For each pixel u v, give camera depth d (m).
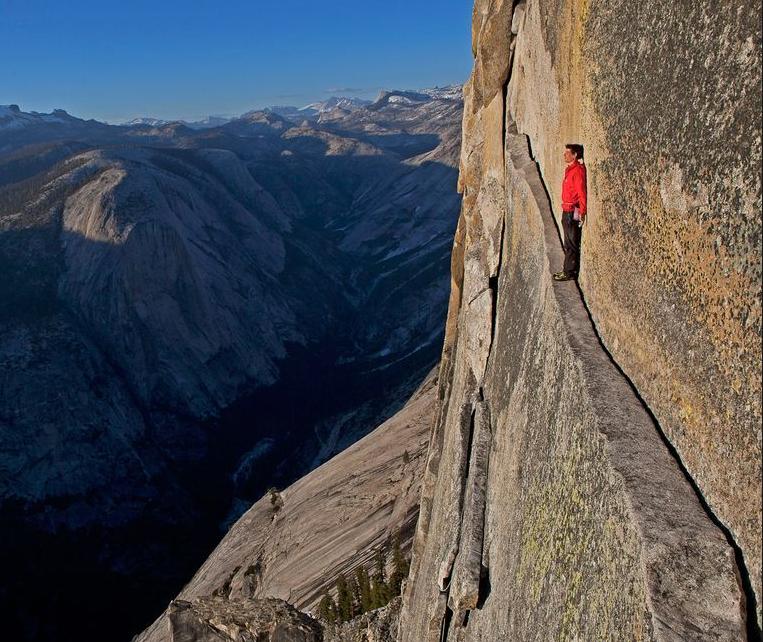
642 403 6.95
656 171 6.59
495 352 15.02
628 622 5.40
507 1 17.09
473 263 17.50
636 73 7.20
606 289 8.33
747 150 4.88
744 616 4.70
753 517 4.77
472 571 11.58
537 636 7.83
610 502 6.16
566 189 9.61
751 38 4.86
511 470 11.04
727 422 5.16
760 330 4.67
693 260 5.77
